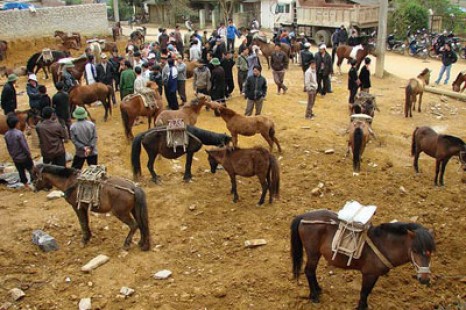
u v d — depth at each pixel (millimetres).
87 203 9070
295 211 10867
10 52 30000
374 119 17875
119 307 7844
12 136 11570
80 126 11305
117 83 19719
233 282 8391
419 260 6719
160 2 48188
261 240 9609
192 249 9469
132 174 12805
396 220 10539
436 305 7906
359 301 7652
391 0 35375
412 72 25797
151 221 10539
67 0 50656
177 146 11672
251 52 19875
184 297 8031
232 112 13539
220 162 11102
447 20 35625
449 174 13133
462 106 19719
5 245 9578
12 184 12258
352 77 17938
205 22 48594
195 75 17312
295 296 8109
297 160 13703
